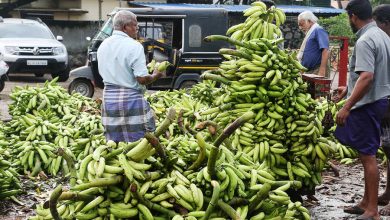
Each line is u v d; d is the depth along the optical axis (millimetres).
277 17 7328
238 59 6984
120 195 4824
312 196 7363
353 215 6859
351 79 6668
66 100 10375
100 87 17719
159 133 4957
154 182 4879
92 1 28500
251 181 5094
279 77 6539
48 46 20594
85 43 27922
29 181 8102
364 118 6441
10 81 21203
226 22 16953
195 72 16984
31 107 9906
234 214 4695
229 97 6789
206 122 5457
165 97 10039
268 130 6645
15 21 21750
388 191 7219
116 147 5121
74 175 5105
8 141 9219
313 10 26312
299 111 6660
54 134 9008
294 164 6812
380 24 6910
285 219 5133
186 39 16828
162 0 28109
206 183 4879
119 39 6590
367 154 6492
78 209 4812
